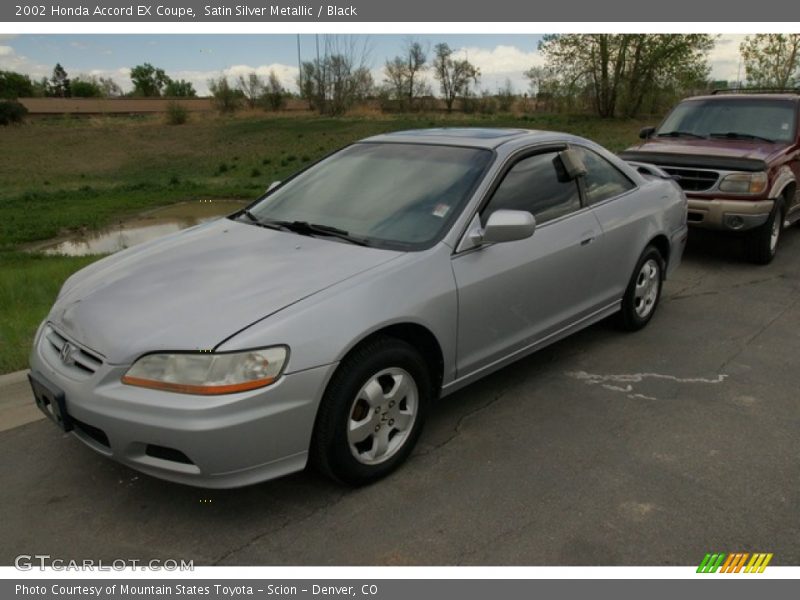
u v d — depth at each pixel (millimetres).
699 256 7770
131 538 2842
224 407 2613
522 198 3936
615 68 41031
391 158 4176
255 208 4293
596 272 4469
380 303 3037
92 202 19422
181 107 51719
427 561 2697
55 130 48125
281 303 2875
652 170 5836
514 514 2977
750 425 3787
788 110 7926
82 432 2947
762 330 5305
